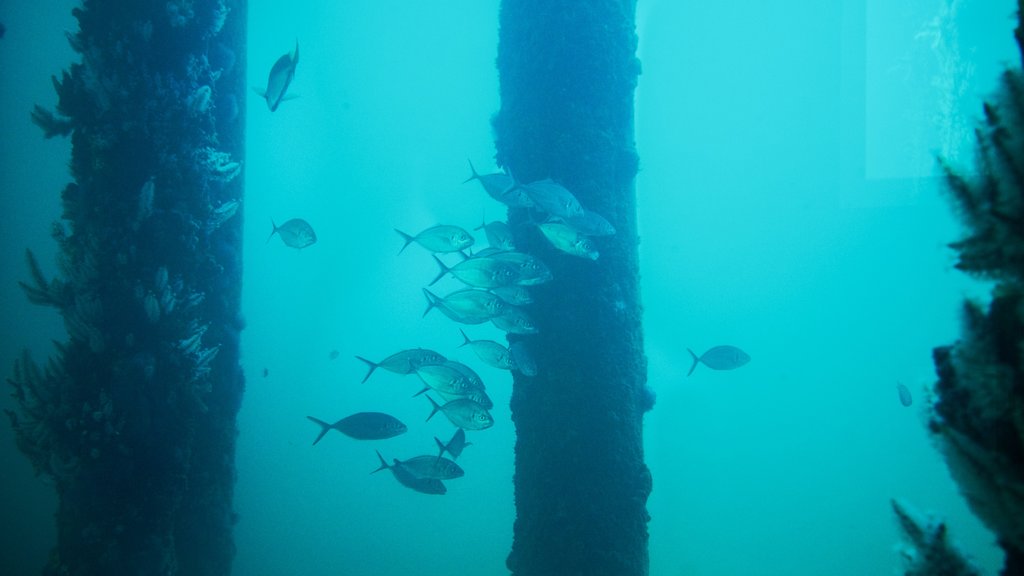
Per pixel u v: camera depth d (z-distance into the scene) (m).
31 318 7.61
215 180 5.17
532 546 4.50
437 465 4.88
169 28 4.63
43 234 7.66
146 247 4.54
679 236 9.89
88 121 4.57
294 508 8.12
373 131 8.45
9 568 7.20
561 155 4.53
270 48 8.30
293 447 8.26
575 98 4.54
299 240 5.82
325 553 8.02
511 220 4.91
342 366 8.42
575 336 4.50
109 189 4.52
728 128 9.79
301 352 8.37
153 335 4.55
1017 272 1.68
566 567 4.36
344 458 8.35
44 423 4.38
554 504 4.44
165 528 4.66
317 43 8.38
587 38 4.54
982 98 1.79
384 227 8.45
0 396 7.43
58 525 4.54
